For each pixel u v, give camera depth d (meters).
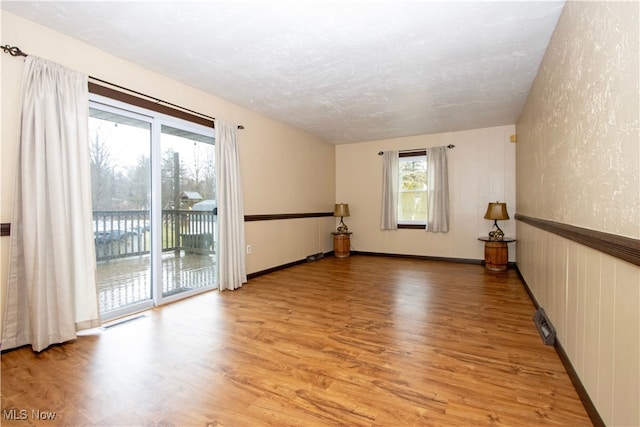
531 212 3.24
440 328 2.47
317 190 5.92
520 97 3.64
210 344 2.19
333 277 4.31
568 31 1.88
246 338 2.29
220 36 2.38
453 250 5.45
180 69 2.95
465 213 5.32
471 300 3.22
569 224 1.82
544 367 1.86
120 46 2.52
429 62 2.80
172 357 2.00
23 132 2.06
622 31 1.16
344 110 4.21
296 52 2.62
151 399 1.56
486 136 5.14
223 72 3.02
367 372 1.80
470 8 2.02
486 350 2.08
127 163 2.85
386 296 3.38
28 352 2.06
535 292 2.98
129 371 1.83
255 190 4.31
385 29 2.27
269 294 3.48
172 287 3.26
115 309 2.74
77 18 2.14
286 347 2.14
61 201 2.21
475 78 3.13
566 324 1.87
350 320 2.66
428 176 5.54
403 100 3.80
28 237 2.07
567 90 1.89
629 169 1.11
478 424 1.36
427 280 4.11
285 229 4.98
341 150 6.55
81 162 2.38
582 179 1.60
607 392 1.25
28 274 2.07
